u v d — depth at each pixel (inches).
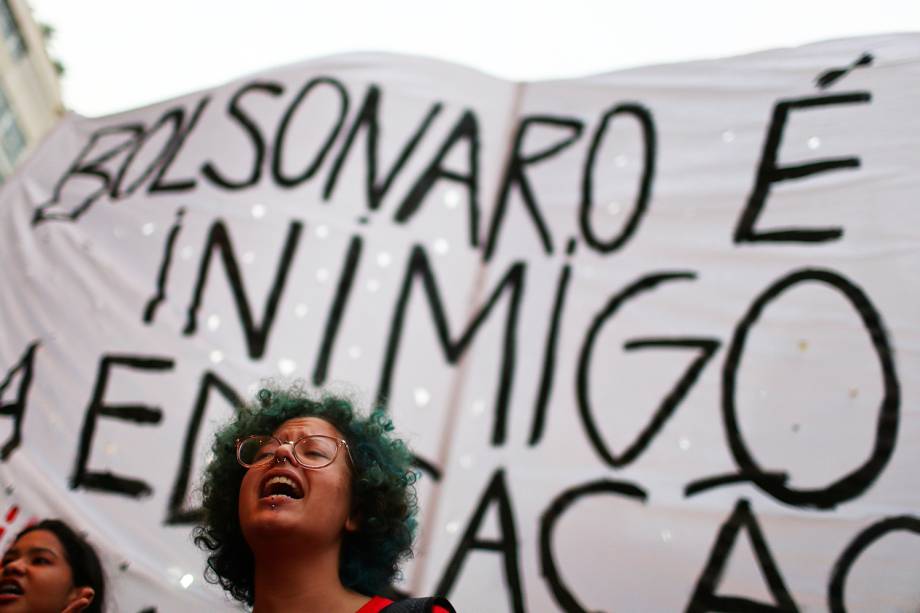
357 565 73.2
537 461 115.6
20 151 421.1
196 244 136.9
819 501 102.9
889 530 99.3
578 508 111.0
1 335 137.8
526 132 140.1
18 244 145.6
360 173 138.6
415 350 126.1
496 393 121.3
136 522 117.3
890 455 102.5
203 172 143.7
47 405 128.6
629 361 118.3
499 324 126.0
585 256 127.3
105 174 151.3
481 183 137.3
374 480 74.0
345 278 130.9
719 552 104.0
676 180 127.8
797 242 117.3
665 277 121.8
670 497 108.3
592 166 133.6
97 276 138.2
